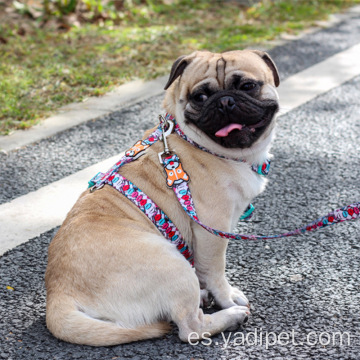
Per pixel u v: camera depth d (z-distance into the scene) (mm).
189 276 1234
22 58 2576
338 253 1490
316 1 3570
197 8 3426
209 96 1274
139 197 1304
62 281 1235
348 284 1396
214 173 1300
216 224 1300
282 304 1352
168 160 1308
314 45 2828
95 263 1232
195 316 1246
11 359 1229
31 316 1332
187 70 1305
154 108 2148
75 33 2930
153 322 1244
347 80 2424
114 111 2127
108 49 2697
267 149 1345
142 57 2586
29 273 1447
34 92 2240
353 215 1226
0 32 2881
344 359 1217
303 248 1512
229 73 1267
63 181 1759
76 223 1275
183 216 1308
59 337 1215
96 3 3197
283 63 2592
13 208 1650
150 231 1290
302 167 1830
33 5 3270
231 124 1256
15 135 1975
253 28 3021
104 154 1884
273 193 1718
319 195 1704
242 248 1520
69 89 2277
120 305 1227
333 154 1892
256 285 1406
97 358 1223
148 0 3414
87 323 1207
